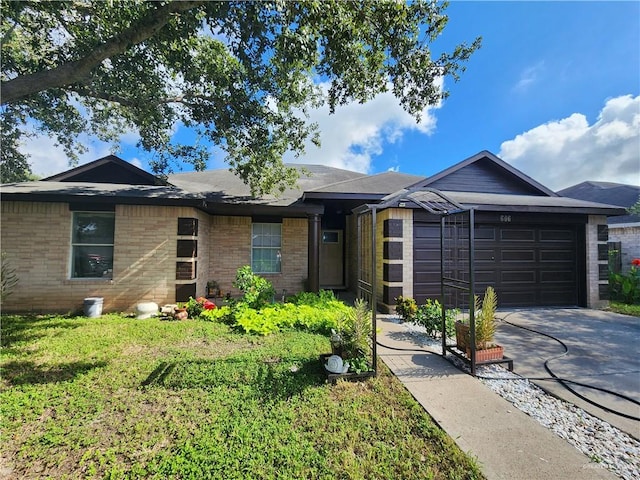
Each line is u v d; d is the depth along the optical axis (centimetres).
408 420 280
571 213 810
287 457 225
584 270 832
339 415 283
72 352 421
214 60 682
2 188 666
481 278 799
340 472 213
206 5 461
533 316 721
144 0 494
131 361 393
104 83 620
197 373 359
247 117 745
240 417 274
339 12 434
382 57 507
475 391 343
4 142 876
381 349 484
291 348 450
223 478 205
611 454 238
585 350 485
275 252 955
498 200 826
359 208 425
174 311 631
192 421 268
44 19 539
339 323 414
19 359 394
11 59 572
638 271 978
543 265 833
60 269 666
